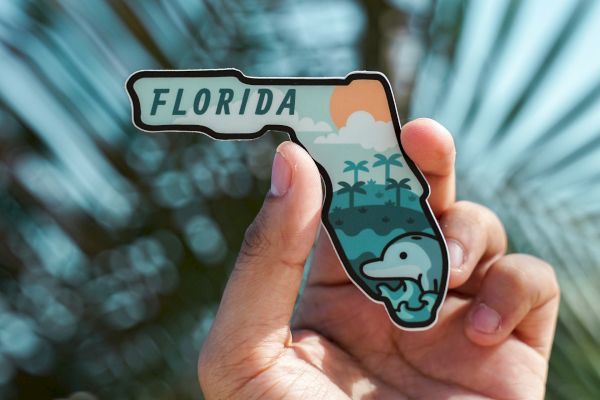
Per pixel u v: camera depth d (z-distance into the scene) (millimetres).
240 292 899
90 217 1574
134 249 1595
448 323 1132
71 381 1547
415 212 918
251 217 1646
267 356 902
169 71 911
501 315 1070
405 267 910
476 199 1601
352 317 1157
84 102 1552
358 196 916
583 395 1506
